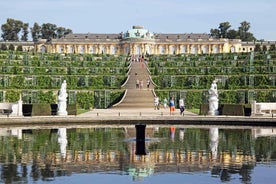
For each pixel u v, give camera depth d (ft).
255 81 274.77
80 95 260.83
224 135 141.18
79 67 315.37
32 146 117.80
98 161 99.55
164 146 119.03
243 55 372.58
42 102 253.65
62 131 153.28
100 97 263.70
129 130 157.58
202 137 136.05
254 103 201.77
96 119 183.01
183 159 101.96
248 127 168.45
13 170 90.74
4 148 114.42
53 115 197.77
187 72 307.78
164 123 183.21
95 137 136.36
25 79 271.28
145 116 185.98
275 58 351.67
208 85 279.90
